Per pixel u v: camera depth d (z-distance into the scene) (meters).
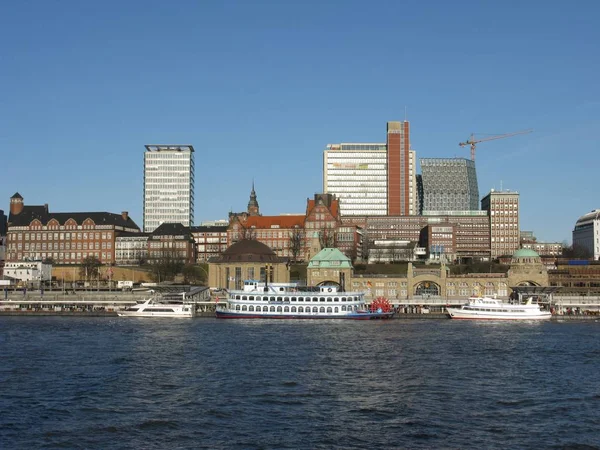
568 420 83.75
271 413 86.25
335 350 138.62
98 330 176.62
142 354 131.75
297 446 73.62
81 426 80.25
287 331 177.12
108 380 105.69
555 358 129.12
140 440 75.44
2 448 72.62
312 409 88.31
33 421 82.19
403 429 79.69
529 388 101.44
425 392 98.31
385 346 145.50
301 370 114.69
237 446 73.62
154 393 96.88
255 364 120.44
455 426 81.06
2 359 125.00
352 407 89.50
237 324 198.75
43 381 104.75
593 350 140.25
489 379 108.00
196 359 125.81
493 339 159.50
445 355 132.50
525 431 79.12
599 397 95.75
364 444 74.44
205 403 91.12
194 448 72.94
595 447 73.81
